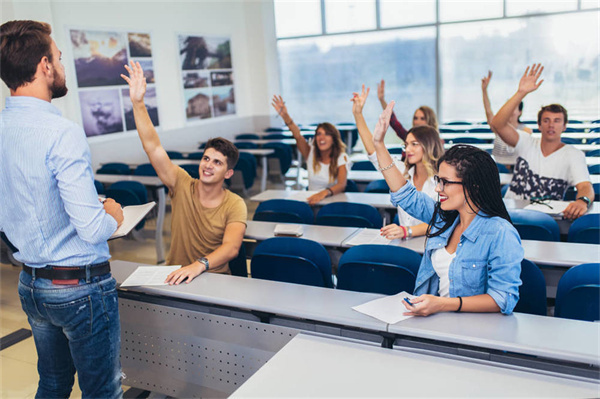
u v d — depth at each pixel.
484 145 7.20
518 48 10.18
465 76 10.70
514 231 1.82
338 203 3.88
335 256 3.37
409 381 1.56
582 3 9.55
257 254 2.89
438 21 10.59
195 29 9.66
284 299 2.12
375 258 2.68
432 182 2.97
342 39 11.42
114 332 1.86
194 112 9.74
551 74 10.05
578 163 3.49
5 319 3.99
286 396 1.50
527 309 2.43
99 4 7.58
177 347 2.39
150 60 8.62
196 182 2.89
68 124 1.62
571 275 2.32
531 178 3.66
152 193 5.83
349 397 1.49
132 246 5.82
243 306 2.11
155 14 8.69
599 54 9.64
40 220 1.65
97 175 6.30
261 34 11.08
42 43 1.62
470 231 1.87
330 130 4.56
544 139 3.58
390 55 11.16
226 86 10.65
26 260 1.72
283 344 2.09
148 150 2.73
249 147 8.98
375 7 10.97
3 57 1.59
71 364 2.00
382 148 2.20
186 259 2.93
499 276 1.82
